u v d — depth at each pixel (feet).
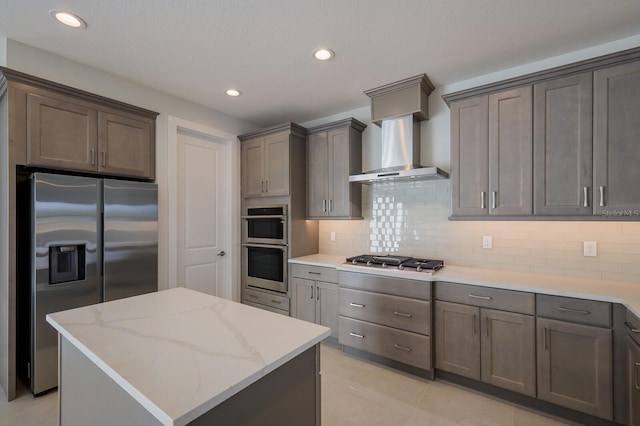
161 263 9.62
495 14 6.02
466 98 7.94
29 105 6.97
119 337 3.70
